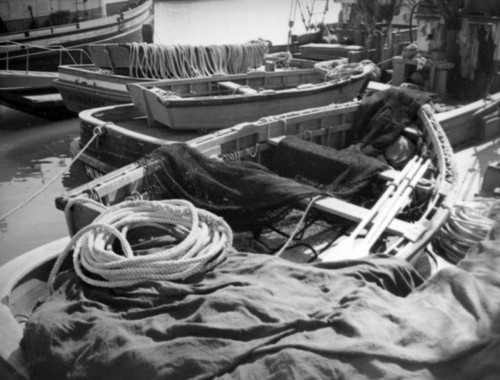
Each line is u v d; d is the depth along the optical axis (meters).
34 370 3.00
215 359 2.77
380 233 4.77
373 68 11.92
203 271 3.64
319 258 4.88
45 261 4.34
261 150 7.36
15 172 10.98
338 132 8.50
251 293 3.29
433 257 5.04
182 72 11.90
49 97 14.79
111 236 3.89
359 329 2.88
